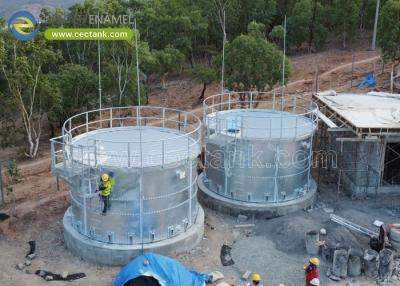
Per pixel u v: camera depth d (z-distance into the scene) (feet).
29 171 107.96
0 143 124.06
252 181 81.41
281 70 125.90
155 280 59.41
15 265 68.69
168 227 69.82
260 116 91.40
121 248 67.00
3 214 82.69
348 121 82.28
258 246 72.64
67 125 131.23
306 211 83.10
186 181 70.74
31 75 110.83
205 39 205.77
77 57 157.07
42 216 83.30
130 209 66.85
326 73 169.17
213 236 76.02
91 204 67.56
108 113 146.51
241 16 211.41
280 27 194.59
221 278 64.90
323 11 203.82
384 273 64.39
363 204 86.12
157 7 187.73
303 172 84.23
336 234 73.46
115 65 132.46
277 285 63.67
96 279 64.80
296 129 80.33
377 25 194.18
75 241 69.77
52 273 66.28
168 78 196.03
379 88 142.20
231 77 127.85
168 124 140.15
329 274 65.10
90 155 69.31
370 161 86.43
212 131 85.87
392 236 70.90
